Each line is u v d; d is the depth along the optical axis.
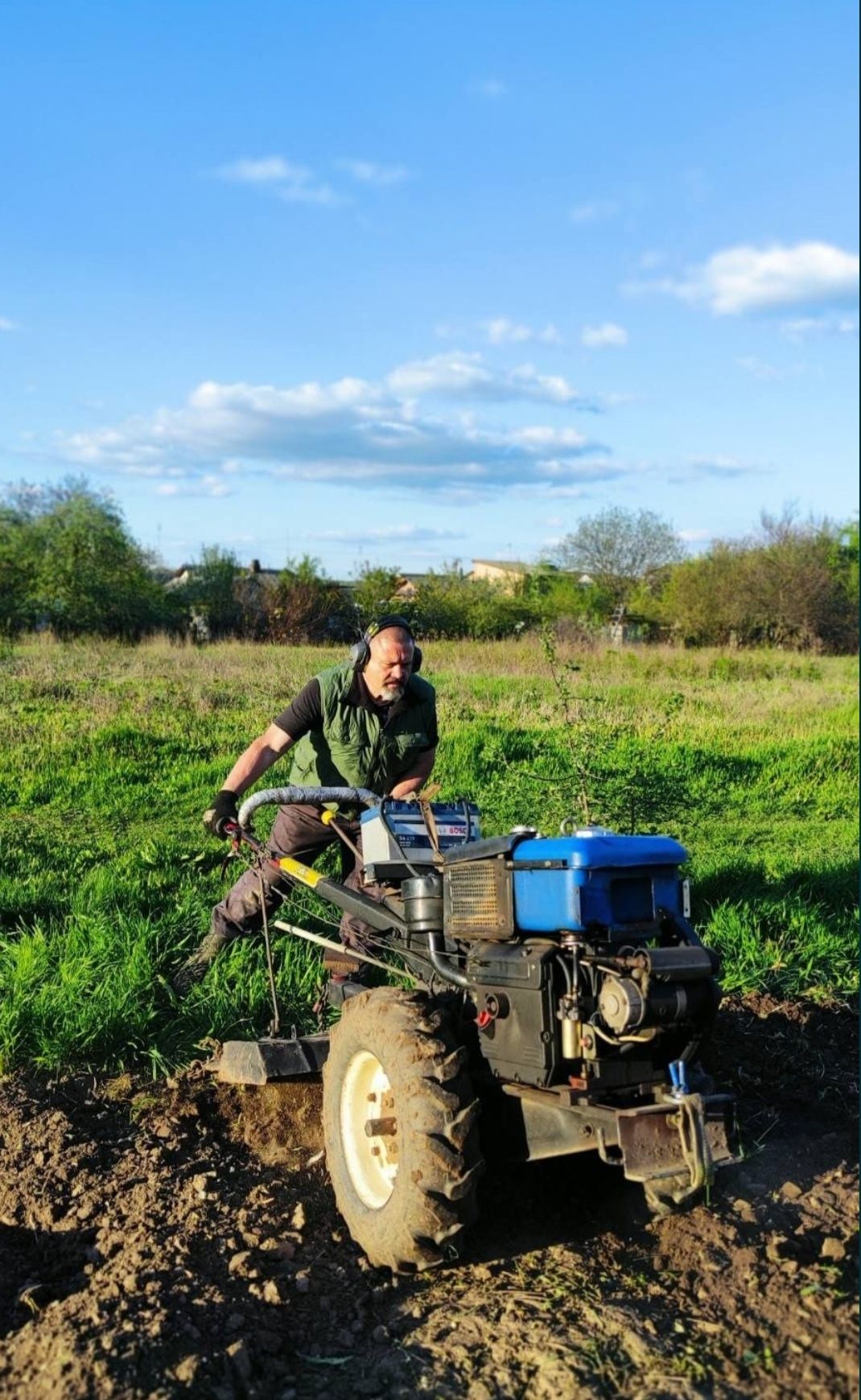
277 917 6.25
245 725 13.38
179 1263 3.82
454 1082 3.74
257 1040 5.21
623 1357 3.23
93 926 6.62
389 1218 3.72
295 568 31.70
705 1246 3.77
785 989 6.54
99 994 5.80
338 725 5.63
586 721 9.51
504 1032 3.92
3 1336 3.51
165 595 29.77
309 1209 4.32
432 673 19.31
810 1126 4.85
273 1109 5.02
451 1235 3.66
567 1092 3.71
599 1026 3.64
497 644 23.17
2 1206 4.29
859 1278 3.42
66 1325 3.43
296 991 6.16
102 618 27.67
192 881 7.95
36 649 20.33
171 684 15.70
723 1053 5.54
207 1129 4.90
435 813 4.96
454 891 4.21
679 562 41.88
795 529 39.47
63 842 9.05
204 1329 3.49
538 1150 3.89
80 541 29.05
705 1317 3.42
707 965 3.65
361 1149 4.08
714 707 17.50
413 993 4.05
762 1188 4.16
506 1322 3.46
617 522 44.69
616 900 3.78
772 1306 3.39
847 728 15.96
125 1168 4.51
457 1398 3.14
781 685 22.28
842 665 28.80
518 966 3.84
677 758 13.16
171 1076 5.32
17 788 10.66
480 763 11.73
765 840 10.50
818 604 37.34
